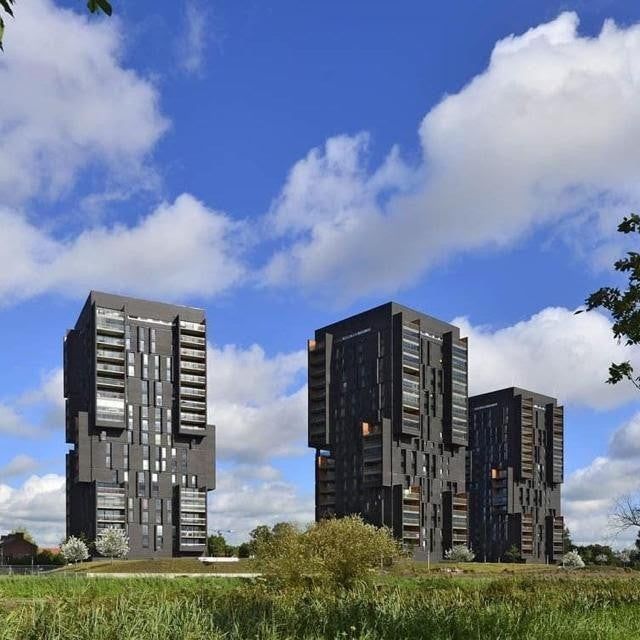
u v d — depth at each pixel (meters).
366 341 168.25
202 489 160.62
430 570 93.06
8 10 5.69
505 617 15.65
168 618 14.07
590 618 16.33
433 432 167.62
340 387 171.75
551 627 15.12
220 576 61.75
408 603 18.02
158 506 154.25
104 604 17.98
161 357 160.50
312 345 178.62
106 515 146.00
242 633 13.71
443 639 14.12
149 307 160.62
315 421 173.75
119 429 151.88
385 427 158.25
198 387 163.00
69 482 158.00
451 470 170.75
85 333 157.25
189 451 161.12
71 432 158.62
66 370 163.25
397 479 158.62
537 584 40.59
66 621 14.38
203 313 167.50
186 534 155.75
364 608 16.67
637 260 17.53
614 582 40.09
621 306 17.50
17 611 15.77
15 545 166.50
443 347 173.75
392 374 161.88
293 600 19.97
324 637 13.84
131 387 155.00
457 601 19.67
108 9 5.92
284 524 34.81
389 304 164.62
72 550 132.50
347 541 33.72
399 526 154.25
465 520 168.75
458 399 173.25
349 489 164.12
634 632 15.59
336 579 33.00
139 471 152.75
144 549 150.38
